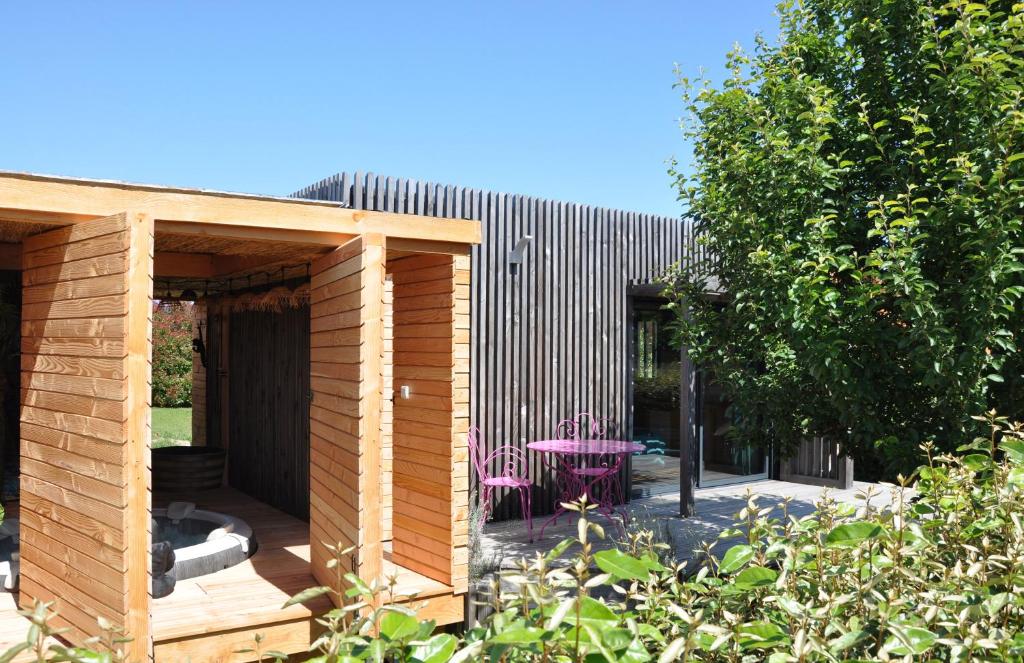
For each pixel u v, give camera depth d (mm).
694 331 6680
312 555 5406
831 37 6238
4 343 8031
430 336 5590
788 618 1806
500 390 8695
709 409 11078
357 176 7656
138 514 3836
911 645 1602
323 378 5172
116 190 4223
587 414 9516
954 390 4992
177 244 5234
